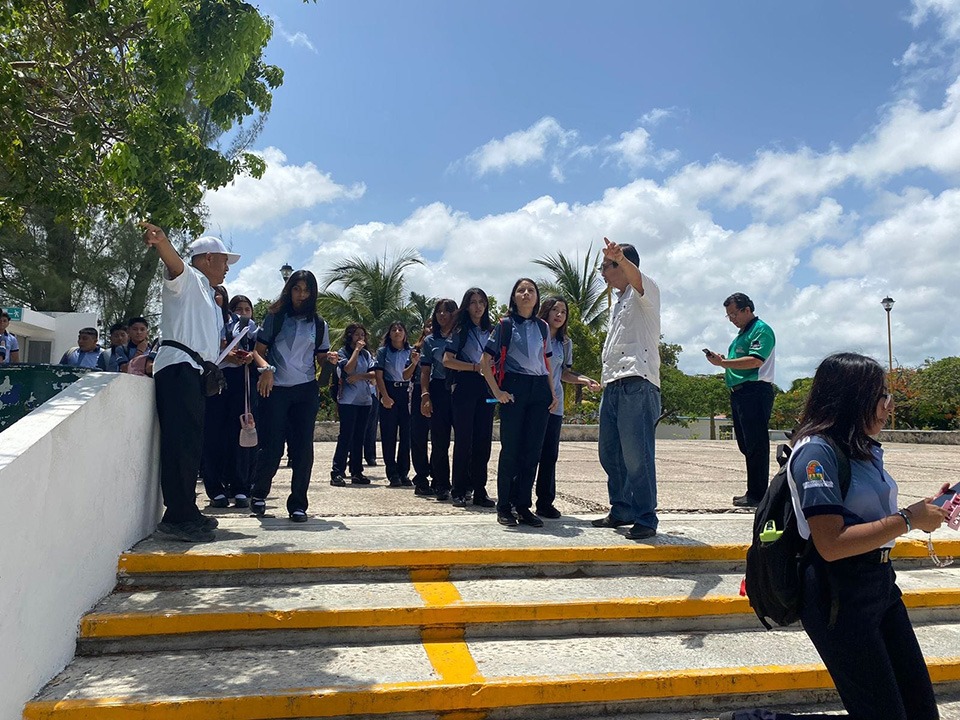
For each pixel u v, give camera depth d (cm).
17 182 622
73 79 548
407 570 419
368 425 1009
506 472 521
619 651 362
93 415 356
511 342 520
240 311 659
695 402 2884
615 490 519
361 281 2625
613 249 470
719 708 337
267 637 354
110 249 2036
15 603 280
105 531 374
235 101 578
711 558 454
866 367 255
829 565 247
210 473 609
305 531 480
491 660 345
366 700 304
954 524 239
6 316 956
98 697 294
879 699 242
